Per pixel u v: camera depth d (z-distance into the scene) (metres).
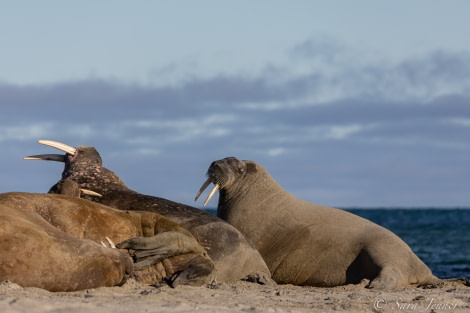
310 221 45.78
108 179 44.00
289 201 47.06
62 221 34.38
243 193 47.44
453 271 70.31
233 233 39.97
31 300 25.33
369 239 44.25
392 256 43.06
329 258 44.31
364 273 43.28
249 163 48.38
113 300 27.75
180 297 30.39
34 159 46.50
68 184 39.56
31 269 28.80
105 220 35.56
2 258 28.41
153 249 35.34
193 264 35.88
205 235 39.06
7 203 33.09
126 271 31.92
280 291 34.78
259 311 26.67
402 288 41.53
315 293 35.19
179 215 39.94
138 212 37.09
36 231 29.38
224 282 38.12
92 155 45.47
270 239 45.78
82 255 29.98
